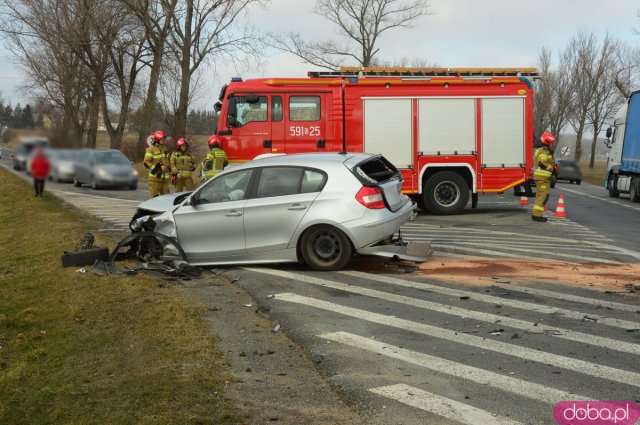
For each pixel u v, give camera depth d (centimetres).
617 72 4041
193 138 3384
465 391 438
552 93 4634
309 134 1522
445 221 1445
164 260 834
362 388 440
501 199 2073
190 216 841
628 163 2186
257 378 463
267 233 828
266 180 842
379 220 813
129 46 3622
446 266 877
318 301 677
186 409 403
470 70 1550
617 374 472
